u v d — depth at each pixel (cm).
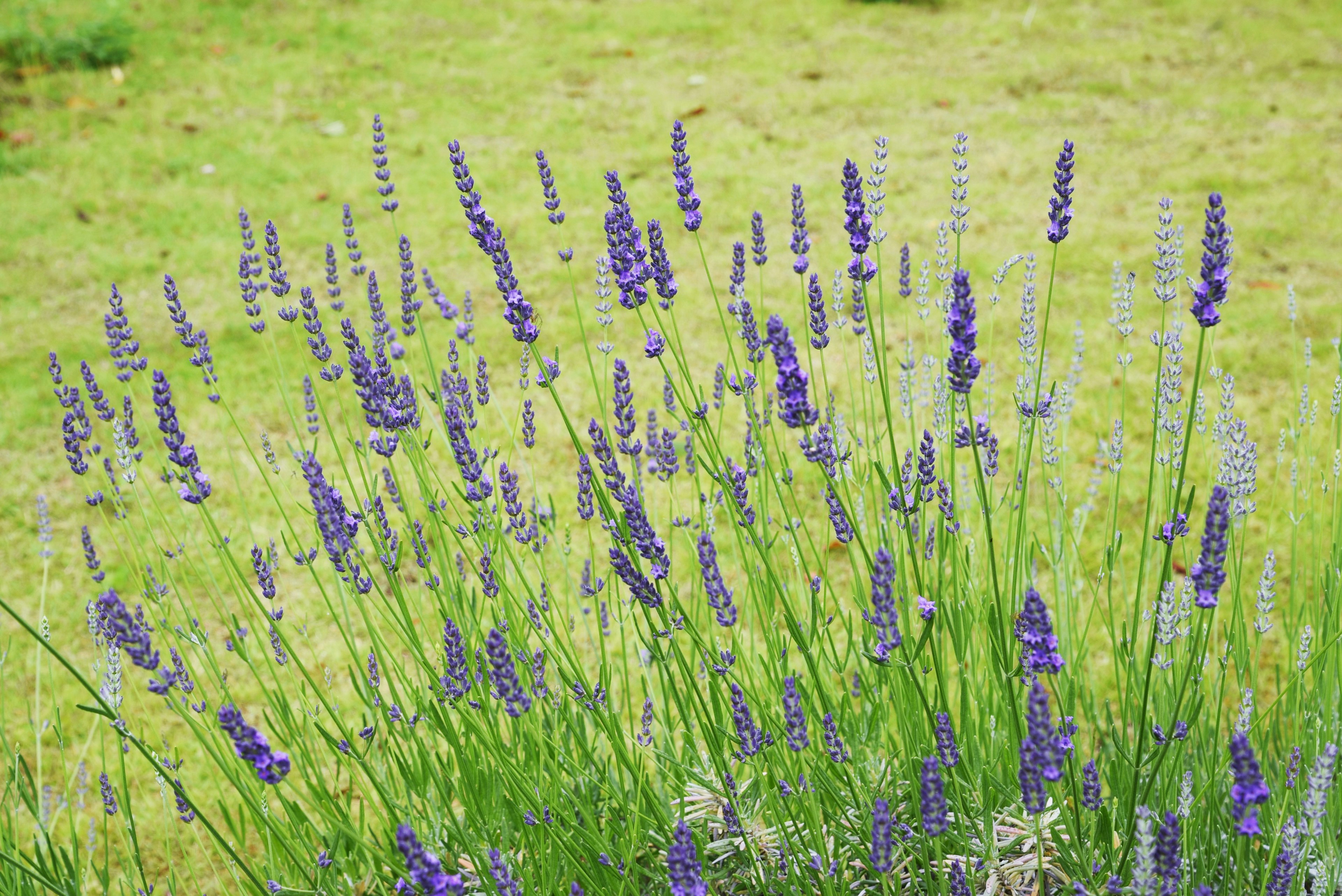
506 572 325
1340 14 1092
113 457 504
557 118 891
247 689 362
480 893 233
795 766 220
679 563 392
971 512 327
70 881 223
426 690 252
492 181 778
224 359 578
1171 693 238
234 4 1110
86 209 748
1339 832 228
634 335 578
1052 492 411
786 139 840
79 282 661
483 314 612
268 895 222
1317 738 228
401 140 853
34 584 432
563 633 349
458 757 229
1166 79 944
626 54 1030
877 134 845
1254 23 1074
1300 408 284
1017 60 996
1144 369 526
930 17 1123
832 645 233
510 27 1098
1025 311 261
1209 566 163
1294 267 621
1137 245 653
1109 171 764
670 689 276
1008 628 236
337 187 774
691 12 1134
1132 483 441
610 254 213
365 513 234
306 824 230
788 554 383
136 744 197
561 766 238
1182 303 588
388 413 223
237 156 825
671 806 247
